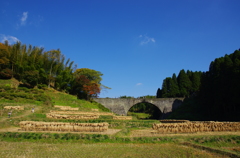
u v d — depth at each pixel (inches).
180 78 2955.2
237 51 1934.1
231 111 1728.6
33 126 726.5
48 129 727.7
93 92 2327.8
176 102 2534.5
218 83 1792.6
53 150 484.7
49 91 2026.3
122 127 946.7
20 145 535.5
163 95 2955.2
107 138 642.8
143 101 2522.1
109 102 2439.7
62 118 1061.1
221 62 1899.6
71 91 2389.3
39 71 2080.5
